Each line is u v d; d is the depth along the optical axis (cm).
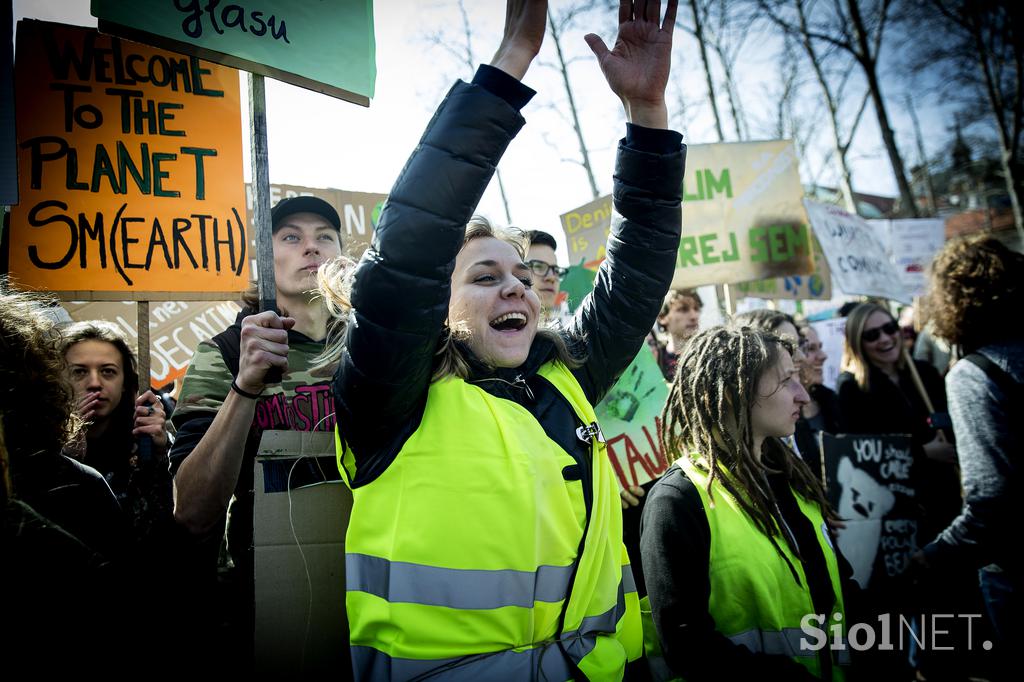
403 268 131
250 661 192
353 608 137
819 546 194
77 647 126
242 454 174
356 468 146
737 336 198
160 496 237
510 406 147
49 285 232
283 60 192
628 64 174
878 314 368
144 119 247
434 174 134
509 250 161
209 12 185
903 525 300
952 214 2027
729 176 430
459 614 131
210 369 213
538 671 133
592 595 144
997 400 216
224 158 254
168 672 157
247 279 251
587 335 185
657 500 182
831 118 1084
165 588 160
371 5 211
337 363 208
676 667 166
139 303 243
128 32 176
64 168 237
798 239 429
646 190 176
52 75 239
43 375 138
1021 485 212
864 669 195
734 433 189
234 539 201
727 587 174
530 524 135
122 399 271
